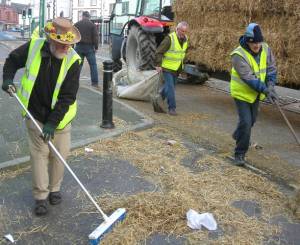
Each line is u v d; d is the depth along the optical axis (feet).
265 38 23.41
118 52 42.83
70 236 12.16
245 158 19.10
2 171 15.85
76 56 12.62
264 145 21.21
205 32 28.22
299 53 22.13
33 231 12.32
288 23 22.59
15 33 156.35
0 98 26.32
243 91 17.19
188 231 12.51
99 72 44.73
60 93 12.49
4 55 59.93
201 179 16.11
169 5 37.22
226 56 26.78
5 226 12.51
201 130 23.11
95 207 13.47
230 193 15.12
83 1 135.54
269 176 17.11
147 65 32.71
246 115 17.33
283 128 24.66
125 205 13.64
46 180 13.06
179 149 19.48
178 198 14.12
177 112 27.27
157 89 27.73
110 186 15.25
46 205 13.28
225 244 12.00
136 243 11.80
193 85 38.73
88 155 18.01
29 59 12.46
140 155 18.30
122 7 42.83
